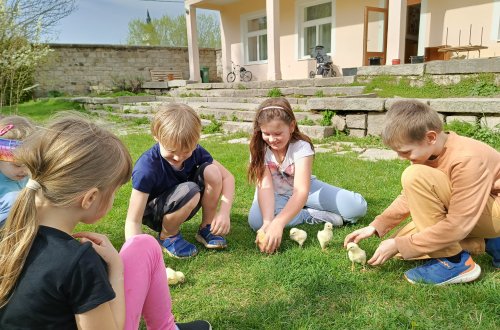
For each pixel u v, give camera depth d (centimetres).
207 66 1831
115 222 315
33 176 113
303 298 198
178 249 248
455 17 971
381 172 422
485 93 660
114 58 1647
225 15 1571
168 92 1442
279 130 263
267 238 242
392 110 202
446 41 995
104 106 1248
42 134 116
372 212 312
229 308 194
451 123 553
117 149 124
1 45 1151
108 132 126
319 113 700
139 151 624
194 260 243
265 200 279
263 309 191
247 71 1511
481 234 209
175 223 247
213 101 1105
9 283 107
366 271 219
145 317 161
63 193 112
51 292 106
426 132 190
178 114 221
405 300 192
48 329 111
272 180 294
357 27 1184
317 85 941
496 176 199
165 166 246
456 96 684
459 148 193
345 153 541
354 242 235
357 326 176
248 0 1467
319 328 175
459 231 192
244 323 182
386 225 238
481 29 935
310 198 298
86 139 116
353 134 653
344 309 188
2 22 1118
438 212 199
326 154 525
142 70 1708
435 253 203
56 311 109
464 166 188
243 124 794
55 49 1529
